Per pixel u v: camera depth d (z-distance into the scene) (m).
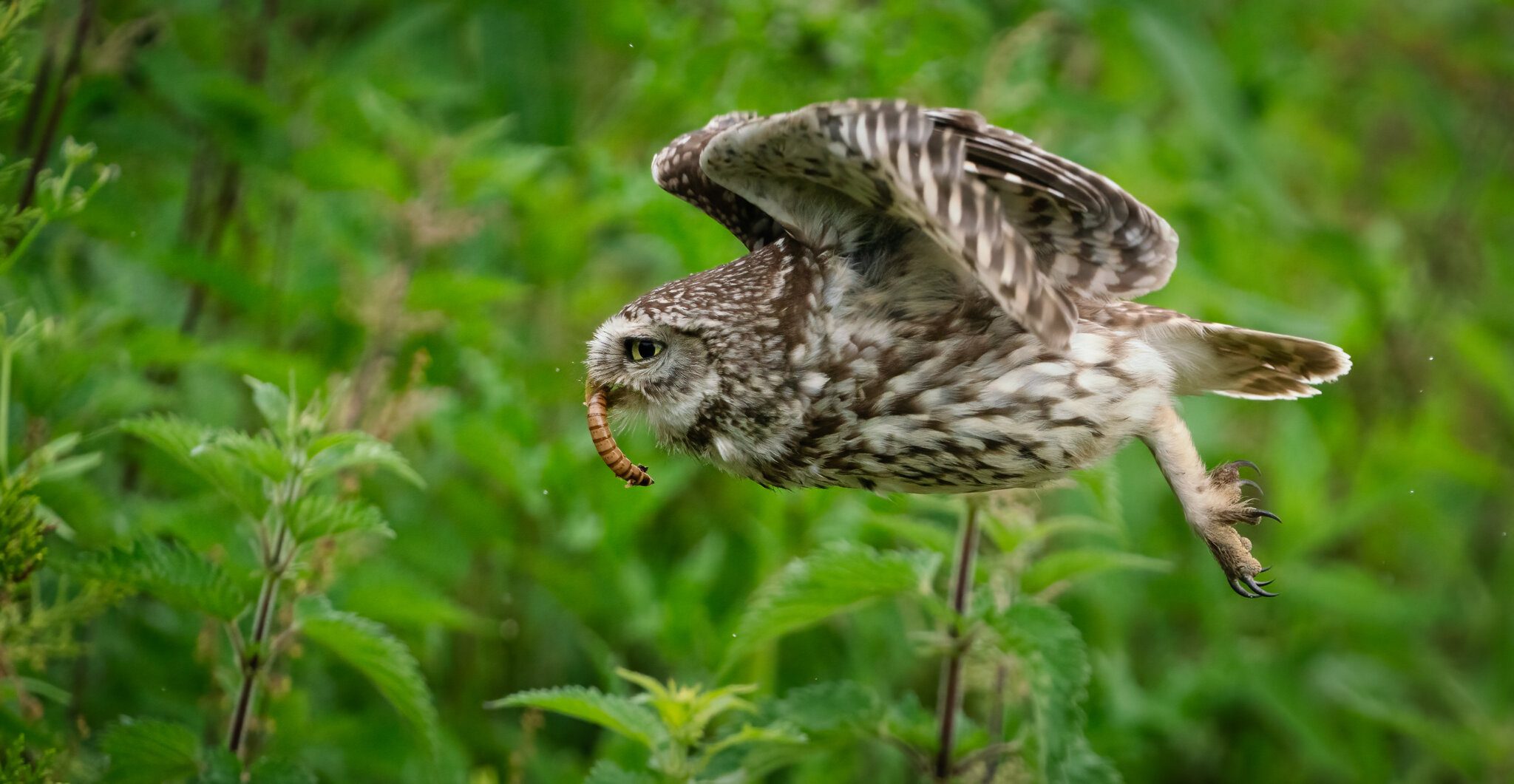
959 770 7.96
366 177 10.76
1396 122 17.50
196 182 11.87
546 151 11.27
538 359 12.57
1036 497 8.57
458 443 10.45
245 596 7.83
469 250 12.24
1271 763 12.77
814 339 7.62
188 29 12.16
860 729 7.98
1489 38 16.25
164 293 11.47
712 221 10.86
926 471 7.71
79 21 10.12
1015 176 7.14
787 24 11.33
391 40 11.98
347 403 9.94
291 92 12.09
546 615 11.93
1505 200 16.38
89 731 9.37
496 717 11.68
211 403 11.04
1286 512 12.91
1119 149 12.79
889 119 6.42
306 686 10.59
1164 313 8.01
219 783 7.23
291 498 7.50
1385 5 16.23
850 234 7.59
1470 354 14.58
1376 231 15.71
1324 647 13.34
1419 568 15.03
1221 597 12.90
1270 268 14.98
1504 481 14.79
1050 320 6.60
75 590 9.33
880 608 11.34
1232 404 14.77
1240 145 12.59
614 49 13.08
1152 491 12.27
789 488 8.03
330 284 11.06
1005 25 13.63
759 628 7.79
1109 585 11.98
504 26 12.39
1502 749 12.63
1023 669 7.27
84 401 9.59
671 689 7.68
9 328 9.64
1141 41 12.75
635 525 10.91
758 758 8.05
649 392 7.91
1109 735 11.35
